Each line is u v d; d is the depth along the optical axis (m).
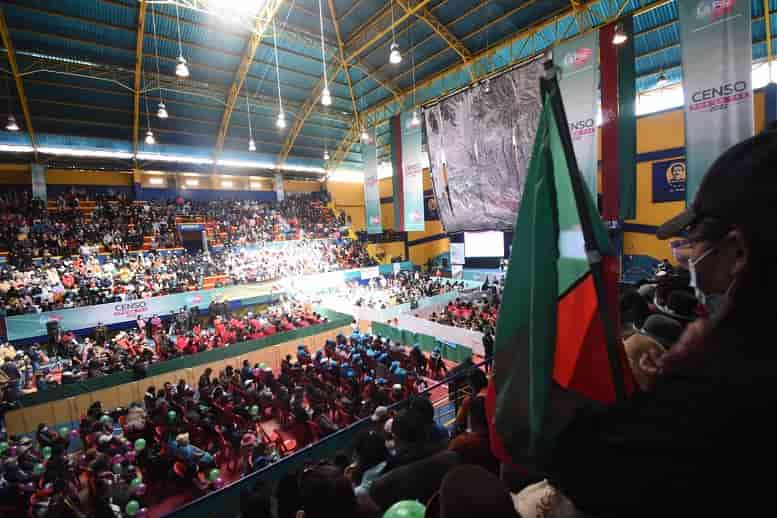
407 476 2.44
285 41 21.08
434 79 23.44
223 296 22.31
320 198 34.91
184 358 13.09
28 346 16.25
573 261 1.25
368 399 9.70
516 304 1.32
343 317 18.44
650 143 19.98
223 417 9.98
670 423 0.61
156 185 27.31
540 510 1.27
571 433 0.82
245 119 26.30
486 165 12.27
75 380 12.05
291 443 9.02
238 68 22.14
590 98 9.72
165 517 5.31
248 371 12.36
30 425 10.59
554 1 16.83
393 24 17.89
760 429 0.52
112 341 16.25
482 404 2.65
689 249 0.87
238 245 27.34
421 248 34.72
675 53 18.27
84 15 17.06
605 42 9.84
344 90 26.30
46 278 18.81
